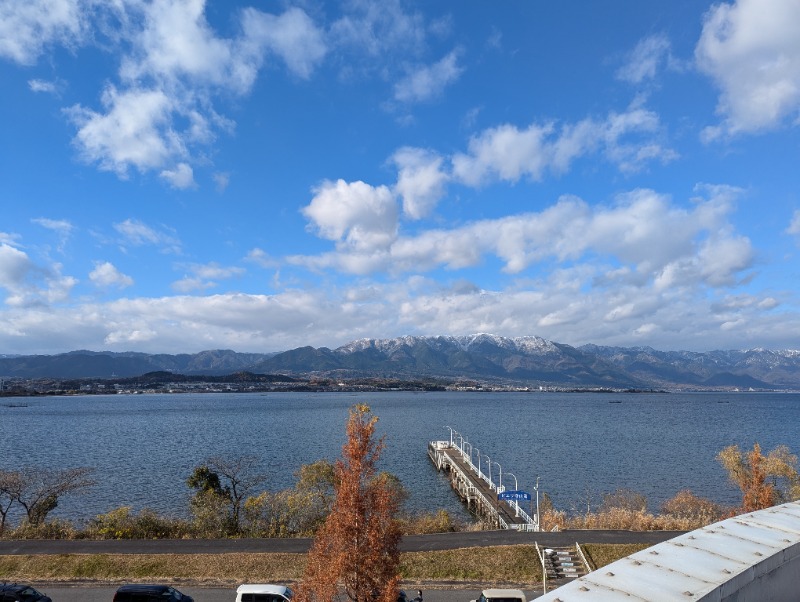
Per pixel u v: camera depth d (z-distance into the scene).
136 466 89.56
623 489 67.56
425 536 35.22
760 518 10.77
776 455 54.16
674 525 39.03
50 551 32.94
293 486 72.38
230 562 31.16
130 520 40.25
